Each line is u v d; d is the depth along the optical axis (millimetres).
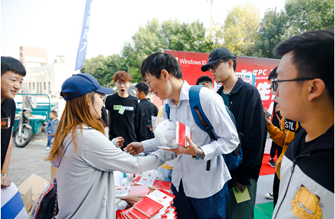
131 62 28766
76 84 986
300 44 620
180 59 4195
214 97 1150
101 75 34000
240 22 15734
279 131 1815
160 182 1521
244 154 1570
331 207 553
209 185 1262
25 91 31938
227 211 1623
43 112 6062
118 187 1409
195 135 1258
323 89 594
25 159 4391
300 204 625
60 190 962
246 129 1566
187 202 1362
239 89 1681
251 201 1614
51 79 26625
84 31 5094
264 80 4602
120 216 1136
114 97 3314
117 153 989
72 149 938
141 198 1253
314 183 591
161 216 1101
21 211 1380
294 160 702
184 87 1236
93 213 951
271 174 3371
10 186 1353
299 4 12180
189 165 1292
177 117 1325
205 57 4316
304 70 614
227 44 16047
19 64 1369
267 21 13984
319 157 598
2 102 1509
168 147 1043
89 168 948
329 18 11219
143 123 3473
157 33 27234
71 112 1017
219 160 1266
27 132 5219
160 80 1165
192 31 19703
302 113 655
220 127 1144
